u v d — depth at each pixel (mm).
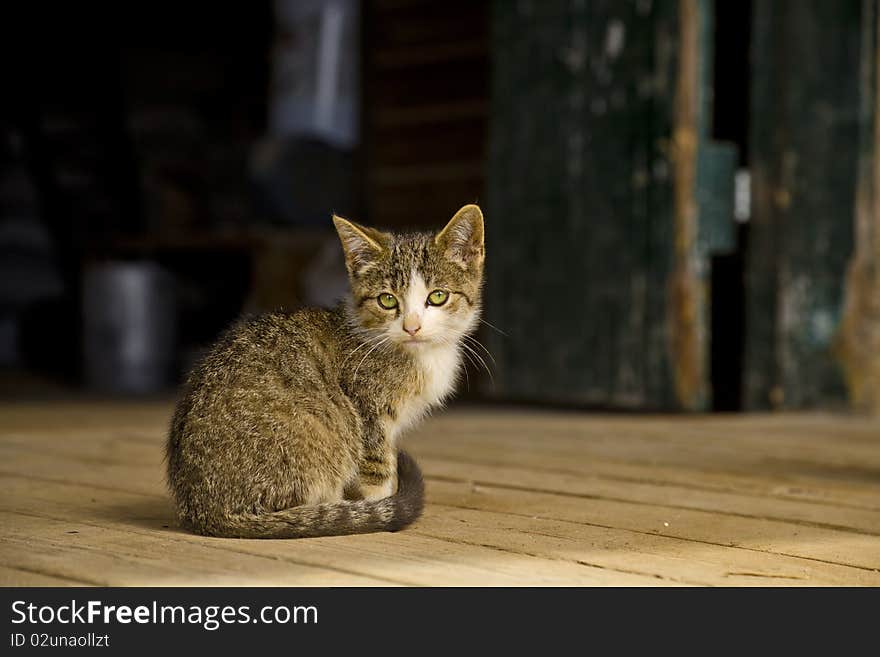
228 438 2033
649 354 2920
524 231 3041
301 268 3533
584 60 2963
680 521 2146
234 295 3904
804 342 2951
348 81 3855
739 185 2949
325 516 2027
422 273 2188
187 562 1821
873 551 1982
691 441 2615
